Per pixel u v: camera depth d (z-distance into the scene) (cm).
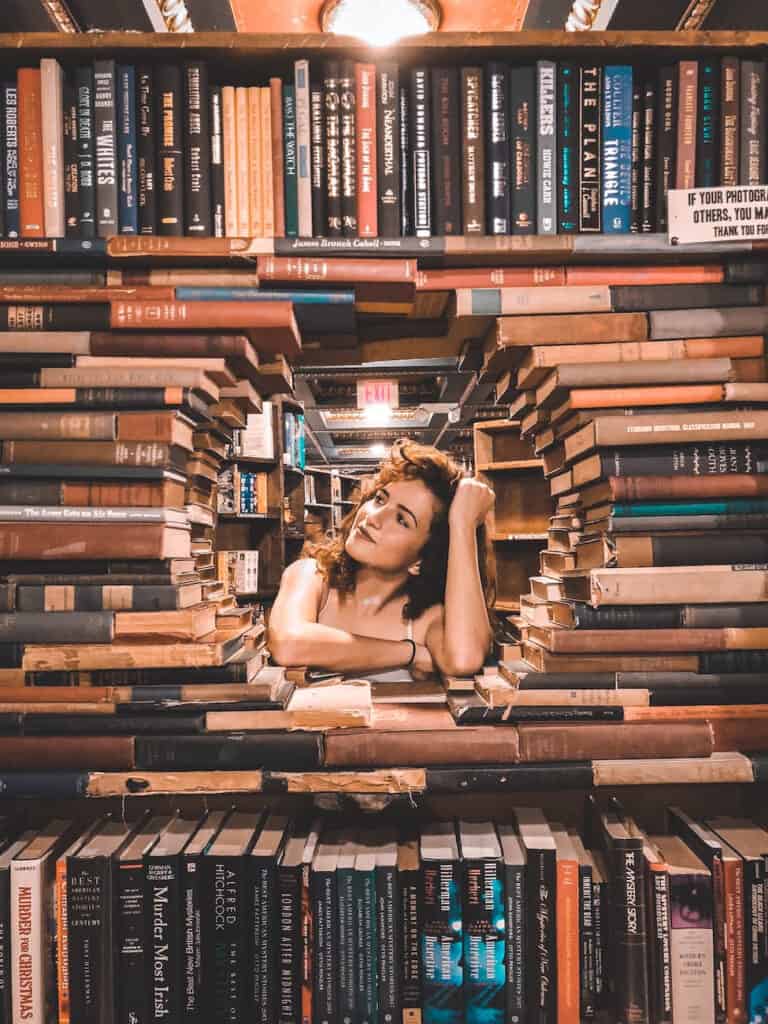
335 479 553
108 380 103
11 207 102
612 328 108
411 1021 98
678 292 108
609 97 106
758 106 106
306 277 103
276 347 116
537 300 107
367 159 104
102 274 105
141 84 103
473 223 105
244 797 120
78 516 100
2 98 102
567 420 117
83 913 97
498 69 104
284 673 117
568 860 97
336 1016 97
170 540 102
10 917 96
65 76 103
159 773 99
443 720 106
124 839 104
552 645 104
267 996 97
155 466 101
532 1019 97
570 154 106
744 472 104
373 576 139
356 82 104
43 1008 97
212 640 103
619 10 186
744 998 97
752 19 189
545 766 100
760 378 107
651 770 100
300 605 132
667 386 106
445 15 192
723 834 106
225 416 124
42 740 99
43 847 102
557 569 126
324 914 97
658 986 97
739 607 103
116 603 100
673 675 103
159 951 97
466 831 108
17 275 104
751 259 109
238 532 342
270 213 104
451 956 97
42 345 103
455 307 109
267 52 103
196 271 106
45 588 100
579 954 98
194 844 101
